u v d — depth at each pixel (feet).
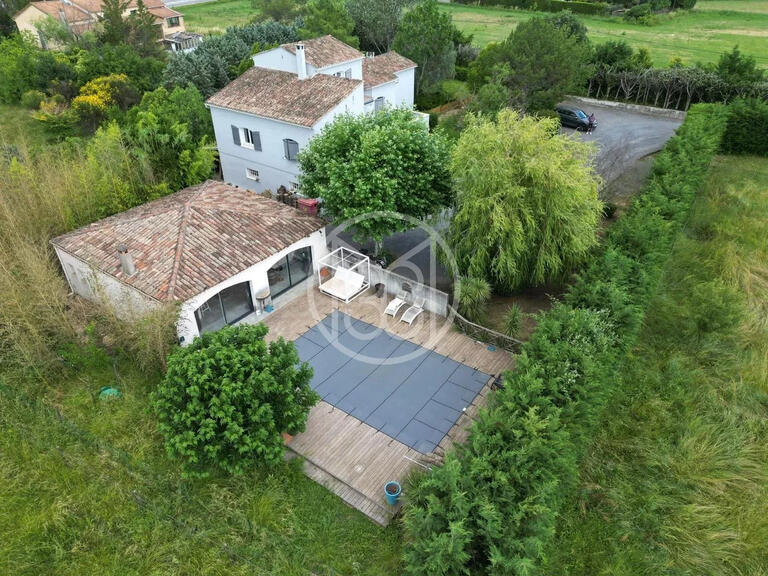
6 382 58.59
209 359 46.83
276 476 49.14
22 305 58.70
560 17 168.45
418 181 71.41
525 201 64.95
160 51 171.83
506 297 75.36
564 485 43.60
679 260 80.28
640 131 134.00
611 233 71.97
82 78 145.79
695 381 60.23
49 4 202.90
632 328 57.06
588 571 42.73
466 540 36.58
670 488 48.55
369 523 45.80
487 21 254.88
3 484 48.19
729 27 243.60
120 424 54.29
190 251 65.51
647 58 156.97
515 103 130.72
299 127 92.84
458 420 55.98
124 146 89.45
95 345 63.26
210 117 114.83
